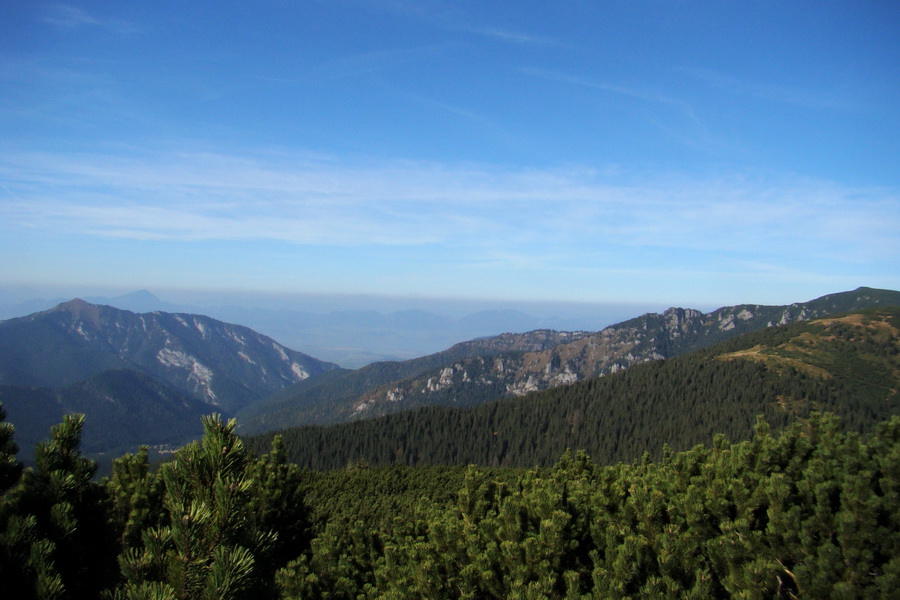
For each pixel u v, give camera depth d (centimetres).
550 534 909
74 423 634
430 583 936
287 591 1072
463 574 926
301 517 1435
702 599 753
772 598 764
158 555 486
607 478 1278
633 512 990
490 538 1032
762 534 834
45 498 573
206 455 522
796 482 905
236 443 541
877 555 773
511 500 1046
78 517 593
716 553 831
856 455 914
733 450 1128
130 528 774
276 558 1213
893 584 705
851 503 780
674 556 821
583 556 975
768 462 1009
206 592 448
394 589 985
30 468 607
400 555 1172
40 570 499
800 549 792
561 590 895
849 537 757
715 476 1004
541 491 1080
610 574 839
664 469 1218
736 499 915
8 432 599
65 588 525
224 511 493
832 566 751
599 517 987
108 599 486
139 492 848
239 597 462
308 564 1224
